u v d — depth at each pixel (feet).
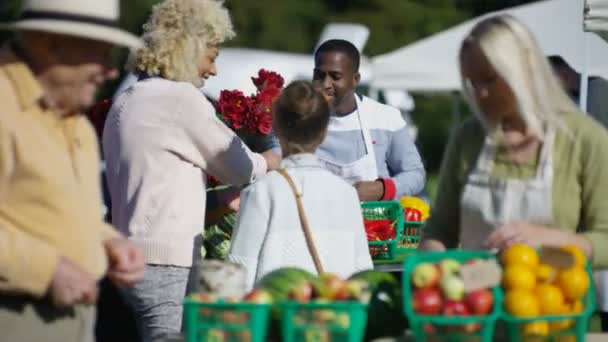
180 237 20.11
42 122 14.34
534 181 14.10
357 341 13.26
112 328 22.08
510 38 13.78
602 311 19.70
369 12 113.19
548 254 13.29
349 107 23.90
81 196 14.64
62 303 14.14
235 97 22.25
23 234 14.05
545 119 13.96
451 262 13.14
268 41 111.96
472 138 14.75
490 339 12.92
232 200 21.67
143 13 102.42
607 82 26.66
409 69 49.96
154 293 20.15
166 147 20.20
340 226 17.51
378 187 22.47
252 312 13.19
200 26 20.83
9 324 14.33
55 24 14.07
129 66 21.25
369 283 14.70
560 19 35.47
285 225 17.26
